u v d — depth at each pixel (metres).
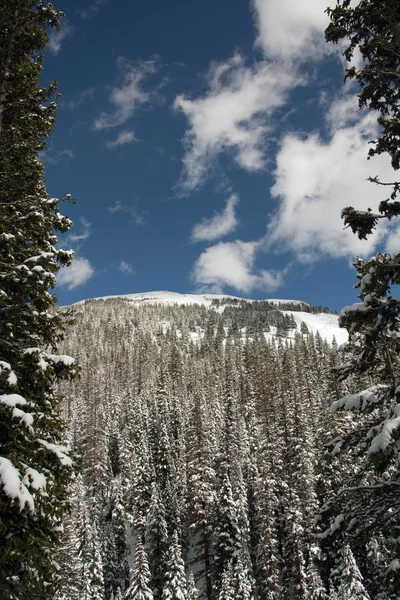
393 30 9.23
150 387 104.00
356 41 9.88
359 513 8.74
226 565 38.06
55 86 12.02
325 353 99.88
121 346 172.38
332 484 35.56
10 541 7.76
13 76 11.46
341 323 8.75
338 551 32.50
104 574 46.88
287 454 47.38
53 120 12.08
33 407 8.62
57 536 9.69
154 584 42.19
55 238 11.84
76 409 90.94
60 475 9.64
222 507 39.59
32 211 10.30
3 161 10.49
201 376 113.75
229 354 123.56
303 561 36.06
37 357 9.03
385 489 8.59
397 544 8.54
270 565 37.84
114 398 99.25
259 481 42.31
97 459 64.69
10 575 8.30
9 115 11.60
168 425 65.69
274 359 114.56
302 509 37.56
